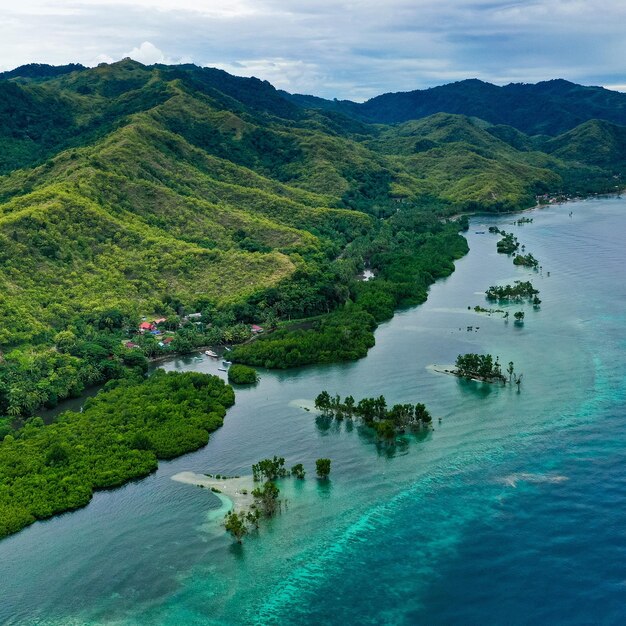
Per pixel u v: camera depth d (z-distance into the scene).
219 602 107.94
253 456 152.00
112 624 103.94
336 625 102.19
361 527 124.62
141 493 138.38
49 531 127.00
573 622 100.50
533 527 121.75
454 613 103.38
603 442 148.00
